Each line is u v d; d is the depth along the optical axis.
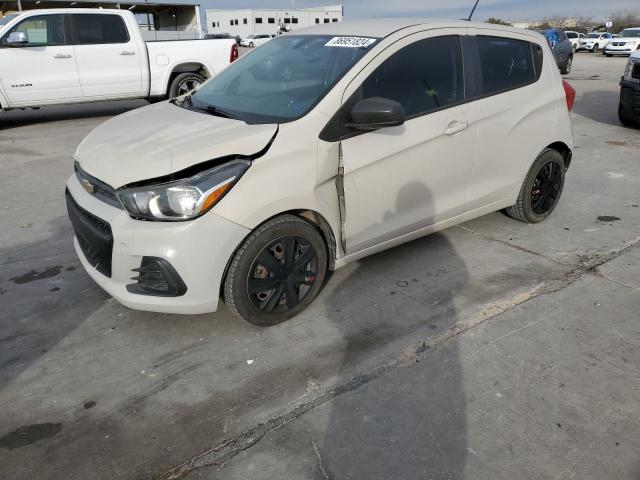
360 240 3.30
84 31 8.93
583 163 6.61
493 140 3.85
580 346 2.93
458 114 3.58
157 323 3.17
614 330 3.08
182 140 2.81
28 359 2.86
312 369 2.77
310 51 3.54
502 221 4.74
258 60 3.83
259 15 68.12
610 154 7.01
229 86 3.70
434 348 2.93
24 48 8.51
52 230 4.55
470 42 3.74
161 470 2.17
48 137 8.31
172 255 2.60
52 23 8.68
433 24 3.60
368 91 3.16
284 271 3.00
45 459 2.22
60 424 2.41
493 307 3.32
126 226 2.63
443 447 2.27
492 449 2.26
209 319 3.21
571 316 3.22
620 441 2.30
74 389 2.63
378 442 2.29
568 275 3.73
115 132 3.18
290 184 2.81
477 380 2.67
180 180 2.58
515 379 2.68
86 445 2.29
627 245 4.22
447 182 3.68
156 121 3.24
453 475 2.13
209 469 2.17
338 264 3.28
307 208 2.92
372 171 3.18
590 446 2.27
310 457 2.22
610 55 28.86
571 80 15.91
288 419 2.43
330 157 2.98
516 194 4.27
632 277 3.69
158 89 9.81
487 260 3.96
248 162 2.71
